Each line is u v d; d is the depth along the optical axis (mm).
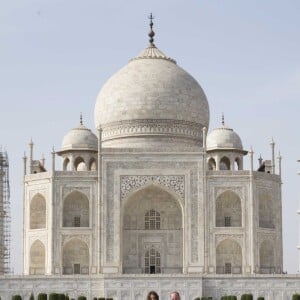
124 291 138250
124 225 160500
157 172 156000
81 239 154125
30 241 158250
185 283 138250
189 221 154875
